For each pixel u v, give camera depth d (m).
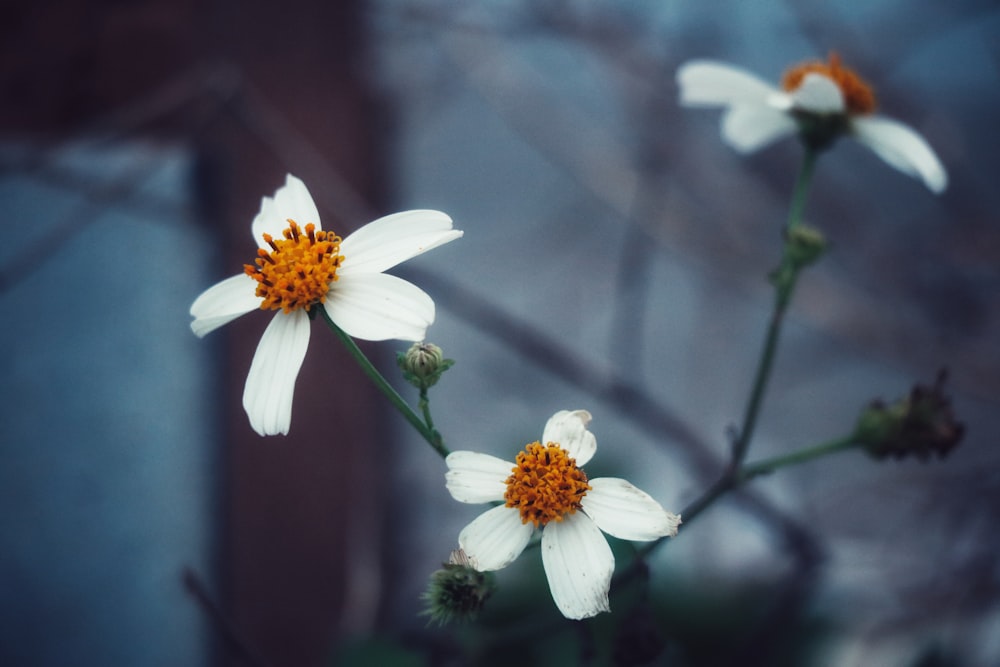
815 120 0.28
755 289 0.42
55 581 0.34
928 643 0.34
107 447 0.35
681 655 0.33
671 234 0.43
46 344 0.34
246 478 0.37
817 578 0.32
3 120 0.34
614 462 0.41
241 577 0.36
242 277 0.23
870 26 0.47
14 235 0.32
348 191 0.38
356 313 0.22
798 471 0.49
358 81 0.43
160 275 0.35
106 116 0.34
